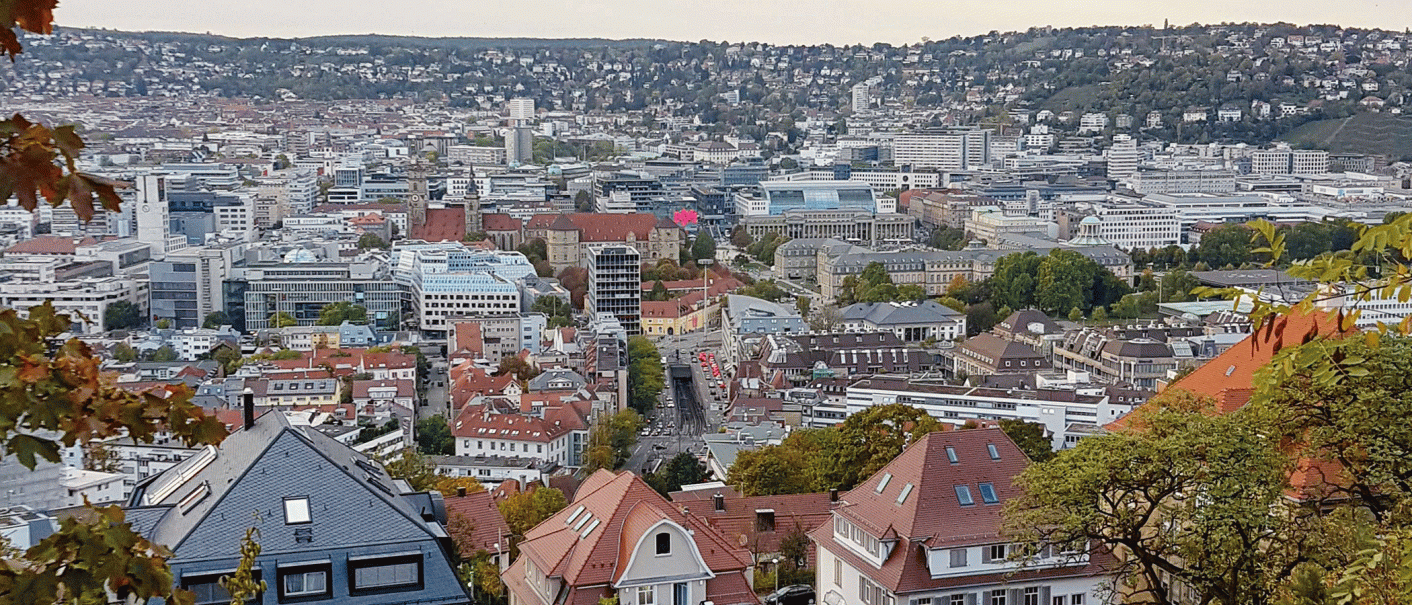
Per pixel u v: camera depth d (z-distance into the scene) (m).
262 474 159.00
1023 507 167.50
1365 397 143.00
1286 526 150.88
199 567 150.88
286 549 154.00
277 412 174.88
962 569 198.62
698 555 192.62
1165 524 196.62
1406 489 143.00
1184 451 153.25
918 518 199.62
